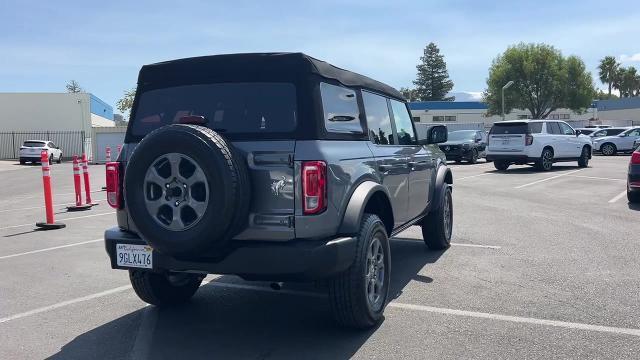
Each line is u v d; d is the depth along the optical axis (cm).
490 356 409
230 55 441
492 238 833
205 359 418
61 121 4772
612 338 438
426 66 8931
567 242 795
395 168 548
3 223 1105
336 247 406
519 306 518
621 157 2973
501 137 2023
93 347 446
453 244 796
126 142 479
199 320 506
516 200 1259
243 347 439
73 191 1748
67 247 838
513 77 5962
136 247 442
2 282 645
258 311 528
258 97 429
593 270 639
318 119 416
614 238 817
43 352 438
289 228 401
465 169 2211
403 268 664
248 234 408
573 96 5897
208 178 381
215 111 440
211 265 409
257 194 406
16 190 1859
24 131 4728
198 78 453
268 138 414
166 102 465
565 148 2075
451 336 449
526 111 7088
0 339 467
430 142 713
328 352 424
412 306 524
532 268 653
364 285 440
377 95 566
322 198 403
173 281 532
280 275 400
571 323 472
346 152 445
